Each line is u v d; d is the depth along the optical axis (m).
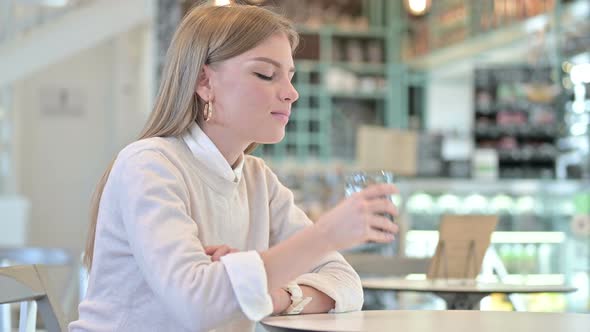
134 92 9.98
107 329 1.45
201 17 1.54
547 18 7.03
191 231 1.37
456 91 9.96
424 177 8.87
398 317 1.46
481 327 1.33
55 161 10.23
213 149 1.53
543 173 9.55
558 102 7.33
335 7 10.18
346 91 10.05
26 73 8.33
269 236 1.75
